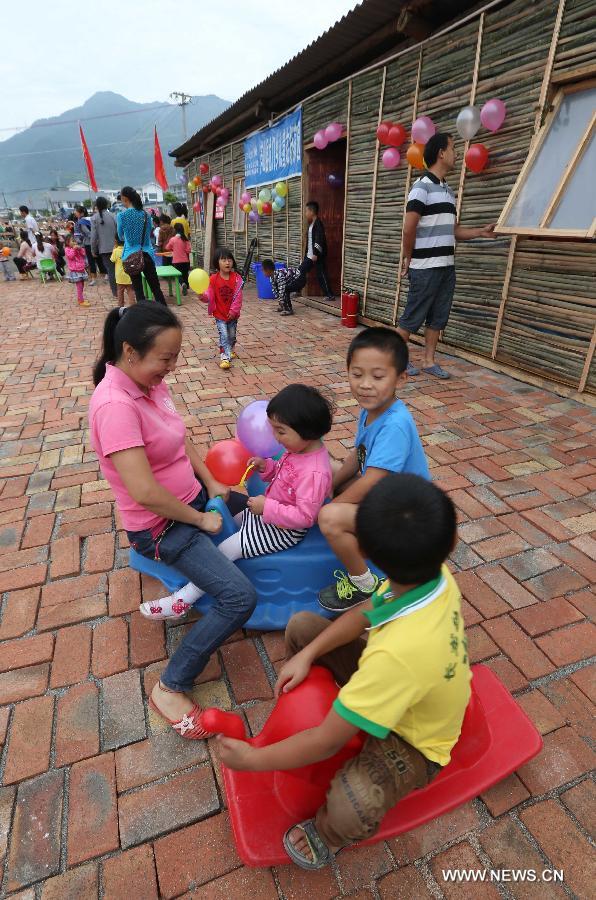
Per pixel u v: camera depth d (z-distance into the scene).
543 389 4.73
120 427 1.74
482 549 2.69
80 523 3.02
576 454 3.60
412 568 1.13
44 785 1.68
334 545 1.93
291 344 6.69
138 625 2.30
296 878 1.44
